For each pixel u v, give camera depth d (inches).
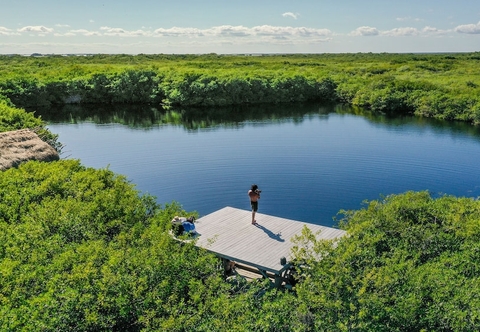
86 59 5310.0
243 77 3107.8
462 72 3289.9
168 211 804.0
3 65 4269.2
